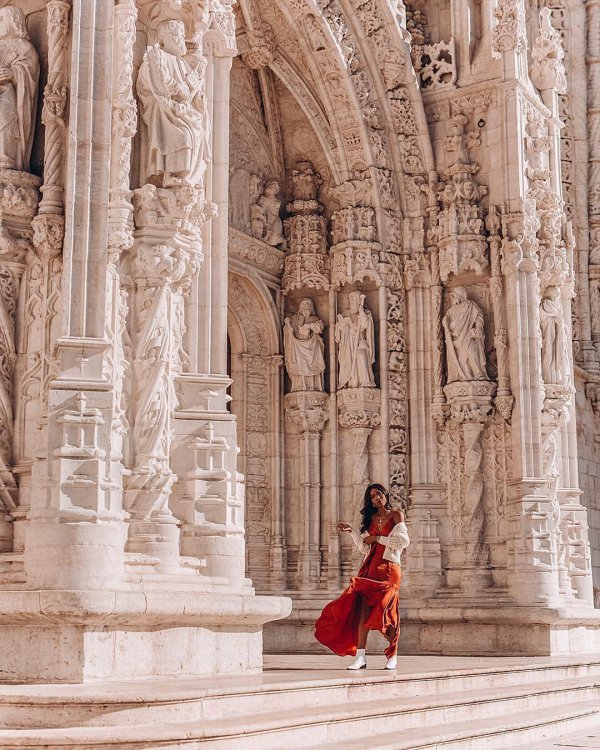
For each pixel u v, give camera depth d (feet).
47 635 34.01
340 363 68.33
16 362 41.04
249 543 66.95
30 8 43.50
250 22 64.64
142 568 38.06
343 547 67.00
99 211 38.40
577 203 91.04
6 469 40.09
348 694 35.58
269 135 71.26
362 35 66.49
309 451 68.23
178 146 40.96
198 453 40.88
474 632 62.03
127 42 39.65
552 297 68.49
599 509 89.86
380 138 68.13
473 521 64.49
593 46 92.73
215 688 30.58
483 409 64.95
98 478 35.86
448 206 67.31
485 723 37.11
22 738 25.46
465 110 68.23
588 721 43.91
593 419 90.48
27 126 41.70
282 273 70.74
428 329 67.92
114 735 25.73
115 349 38.70
